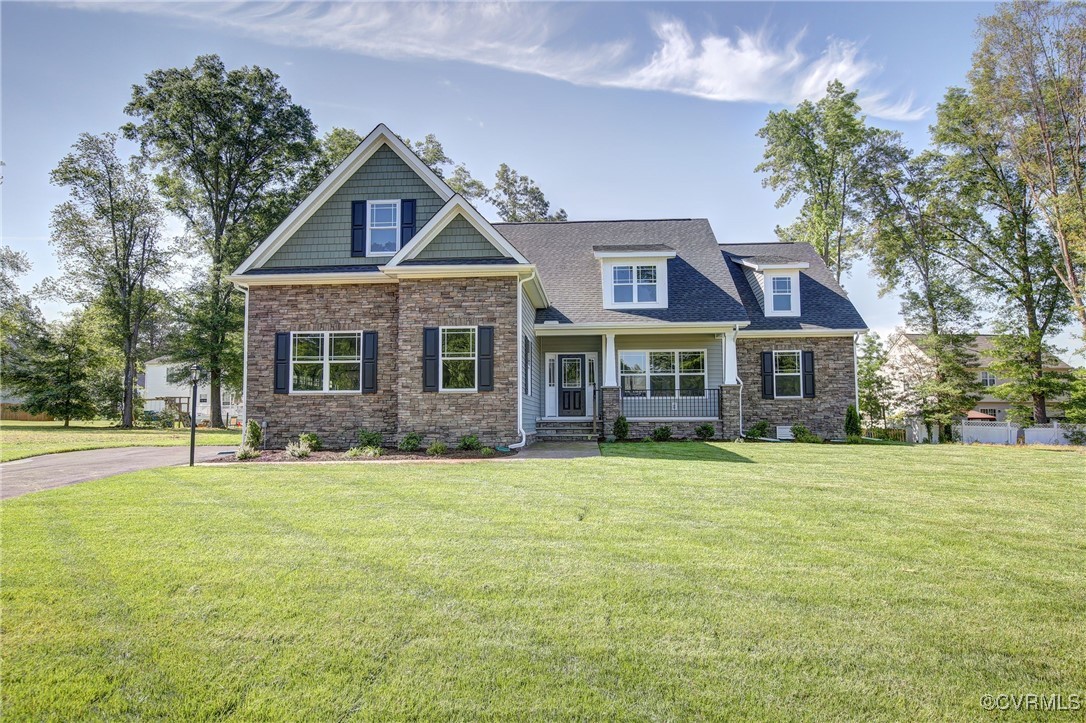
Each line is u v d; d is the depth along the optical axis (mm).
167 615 3867
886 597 4160
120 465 11281
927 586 4375
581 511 6641
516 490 7848
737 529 5891
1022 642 3516
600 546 5316
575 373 18094
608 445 13977
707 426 16562
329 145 33125
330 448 13602
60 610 3947
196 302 30703
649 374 18141
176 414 36500
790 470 9531
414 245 13547
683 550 5191
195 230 31062
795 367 18750
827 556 5043
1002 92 22859
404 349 13312
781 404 18625
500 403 13102
